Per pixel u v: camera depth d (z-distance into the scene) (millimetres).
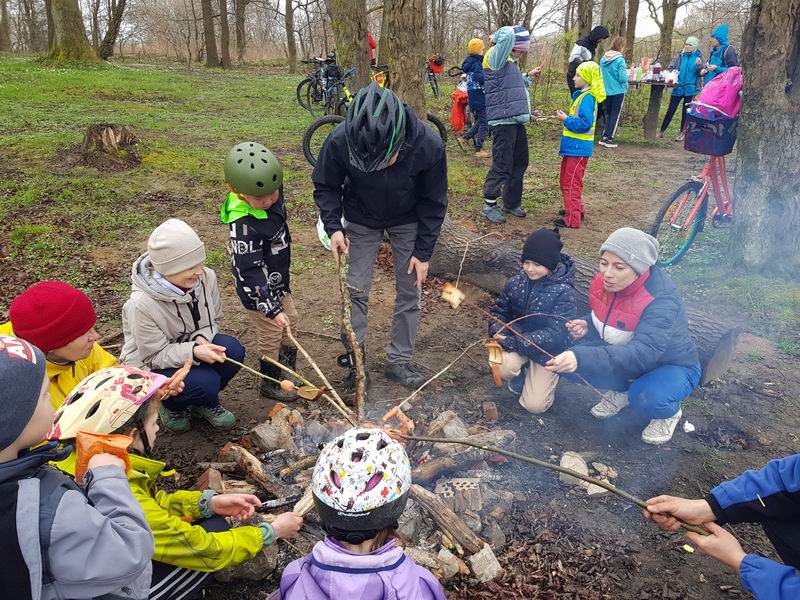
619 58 11938
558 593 2756
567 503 3281
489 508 3127
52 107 13945
